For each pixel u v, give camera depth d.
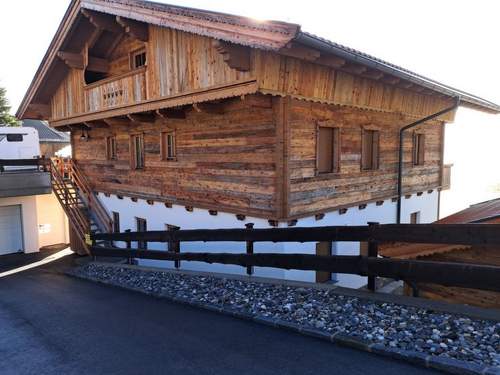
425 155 12.19
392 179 10.73
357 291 5.13
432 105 11.79
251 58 6.73
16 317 6.38
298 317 4.70
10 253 16.28
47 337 5.15
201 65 7.85
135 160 12.27
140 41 9.96
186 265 10.30
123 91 10.25
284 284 6.07
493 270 3.87
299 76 7.32
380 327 4.07
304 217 8.09
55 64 12.41
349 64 6.89
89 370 3.99
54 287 9.26
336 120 8.75
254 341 4.29
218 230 7.23
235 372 3.63
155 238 9.07
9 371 4.14
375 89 9.23
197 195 9.80
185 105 8.84
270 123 7.82
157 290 7.25
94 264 12.12
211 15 6.63
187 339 4.55
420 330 3.87
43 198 17.75
